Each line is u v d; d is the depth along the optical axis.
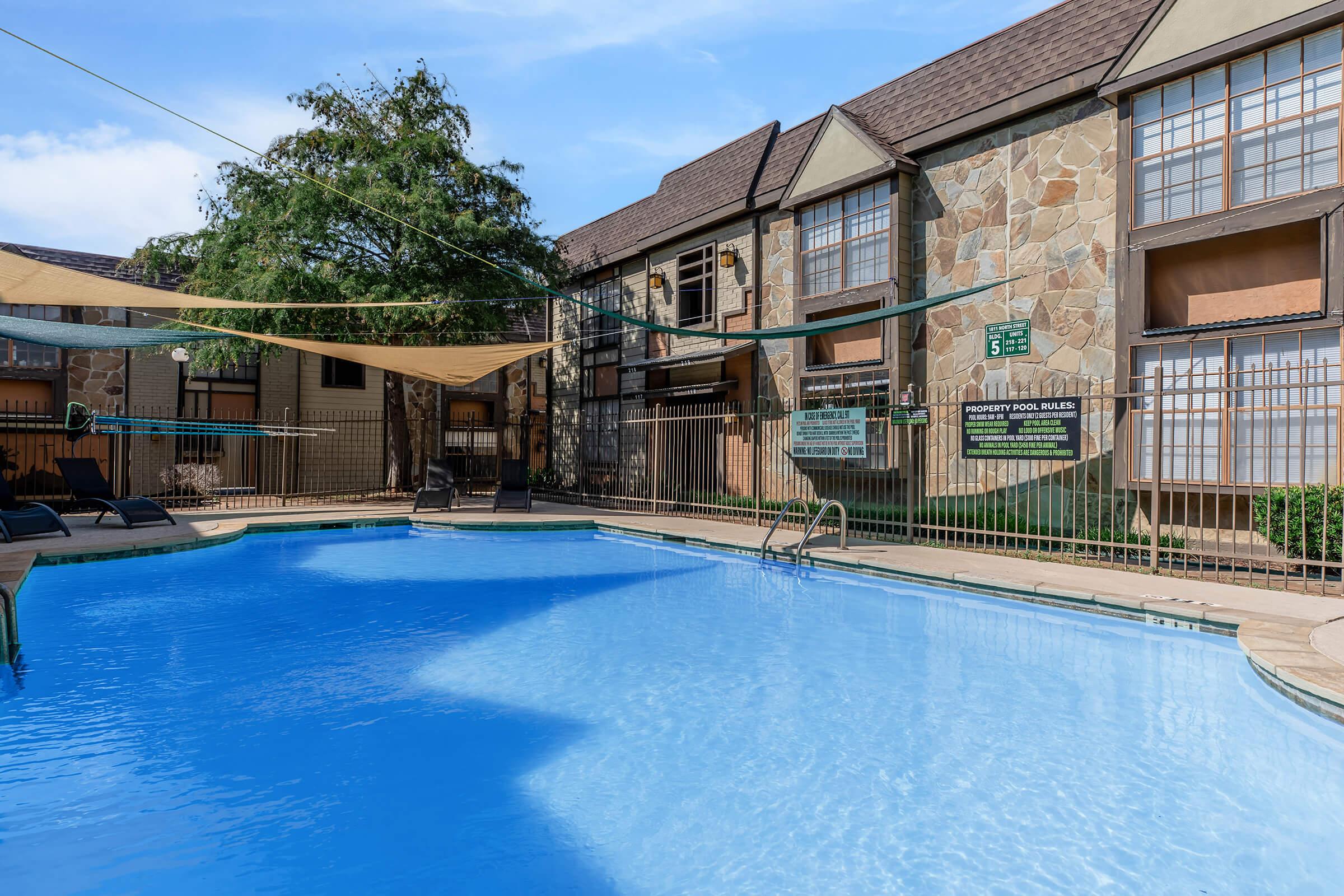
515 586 9.39
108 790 3.94
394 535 13.94
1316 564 7.49
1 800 3.81
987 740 4.67
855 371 13.78
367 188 15.00
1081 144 10.88
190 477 18.50
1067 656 6.39
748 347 15.91
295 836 3.51
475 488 22.91
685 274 18.31
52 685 5.58
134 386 18.59
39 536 11.34
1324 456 8.38
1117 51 10.30
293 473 20.20
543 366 24.83
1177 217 9.83
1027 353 11.42
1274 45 8.98
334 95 17.20
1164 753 4.47
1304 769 4.25
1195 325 9.53
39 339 11.70
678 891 3.09
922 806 3.83
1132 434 10.14
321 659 6.31
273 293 14.04
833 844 3.46
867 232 13.63
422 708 5.18
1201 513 8.37
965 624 7.48
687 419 17.28
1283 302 9.03
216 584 9.30
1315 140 8.71
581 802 3.87
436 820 3.67
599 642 6.88
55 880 3.11
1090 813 3.75
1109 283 10.51
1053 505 11.08
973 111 11.95
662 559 11.43
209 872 3.20
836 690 5.59
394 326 15.69
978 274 12.14
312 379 21.08
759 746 4.59
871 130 13.80
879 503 13.19
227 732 4.74
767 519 14.15
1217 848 3.42
